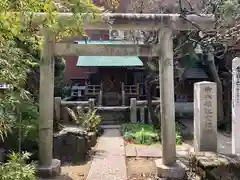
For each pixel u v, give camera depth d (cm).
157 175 611
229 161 568
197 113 703
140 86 1764
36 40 312
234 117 682
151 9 1012
